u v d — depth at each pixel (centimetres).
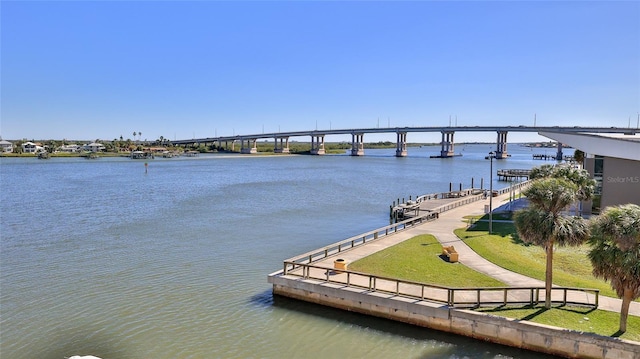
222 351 1661
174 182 8806
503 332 1636
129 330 1844
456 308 1752
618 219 1405
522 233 1723
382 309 1883
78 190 7138
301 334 1794
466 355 1606
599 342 1478
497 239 2988
